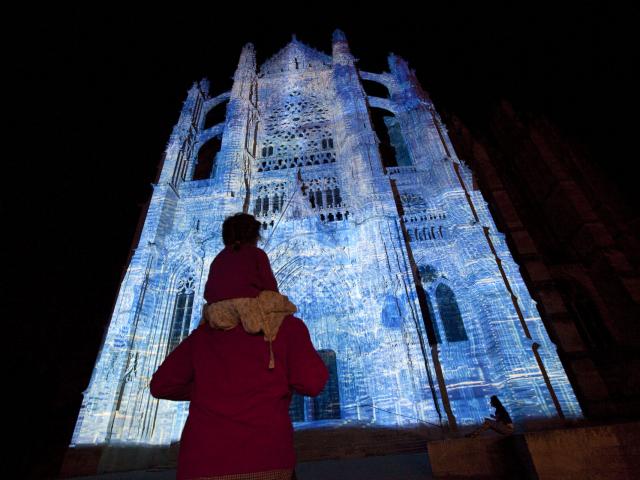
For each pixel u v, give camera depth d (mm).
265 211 33594
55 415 24234
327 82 46500
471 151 44500
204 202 33844
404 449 17594
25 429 22438
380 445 18391
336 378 25281
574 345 28141
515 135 46469
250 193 34688
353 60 47125
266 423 2301
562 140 42406
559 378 21594
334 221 31078
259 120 43219
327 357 26094
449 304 26688
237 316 2729
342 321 26719
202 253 29234
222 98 46938
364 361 23750
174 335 26406
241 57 49812
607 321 31078
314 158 38406
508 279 26406
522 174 44344
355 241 29469
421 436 18938
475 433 15664
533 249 34438
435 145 34969
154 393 2832
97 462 19594
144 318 25875
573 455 4566
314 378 2697
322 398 24594
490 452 6074
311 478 8398
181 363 2828
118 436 21000
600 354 29281
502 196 39281
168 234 31500
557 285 33625
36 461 22000
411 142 38188
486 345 23984
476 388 22469
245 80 45625
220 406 2344
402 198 33125
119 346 23906
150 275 28078
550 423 19250
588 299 32812
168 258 29719
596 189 38969
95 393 21953
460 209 29688
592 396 25531
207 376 2525
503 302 24156
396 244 27156
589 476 4438
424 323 23812
